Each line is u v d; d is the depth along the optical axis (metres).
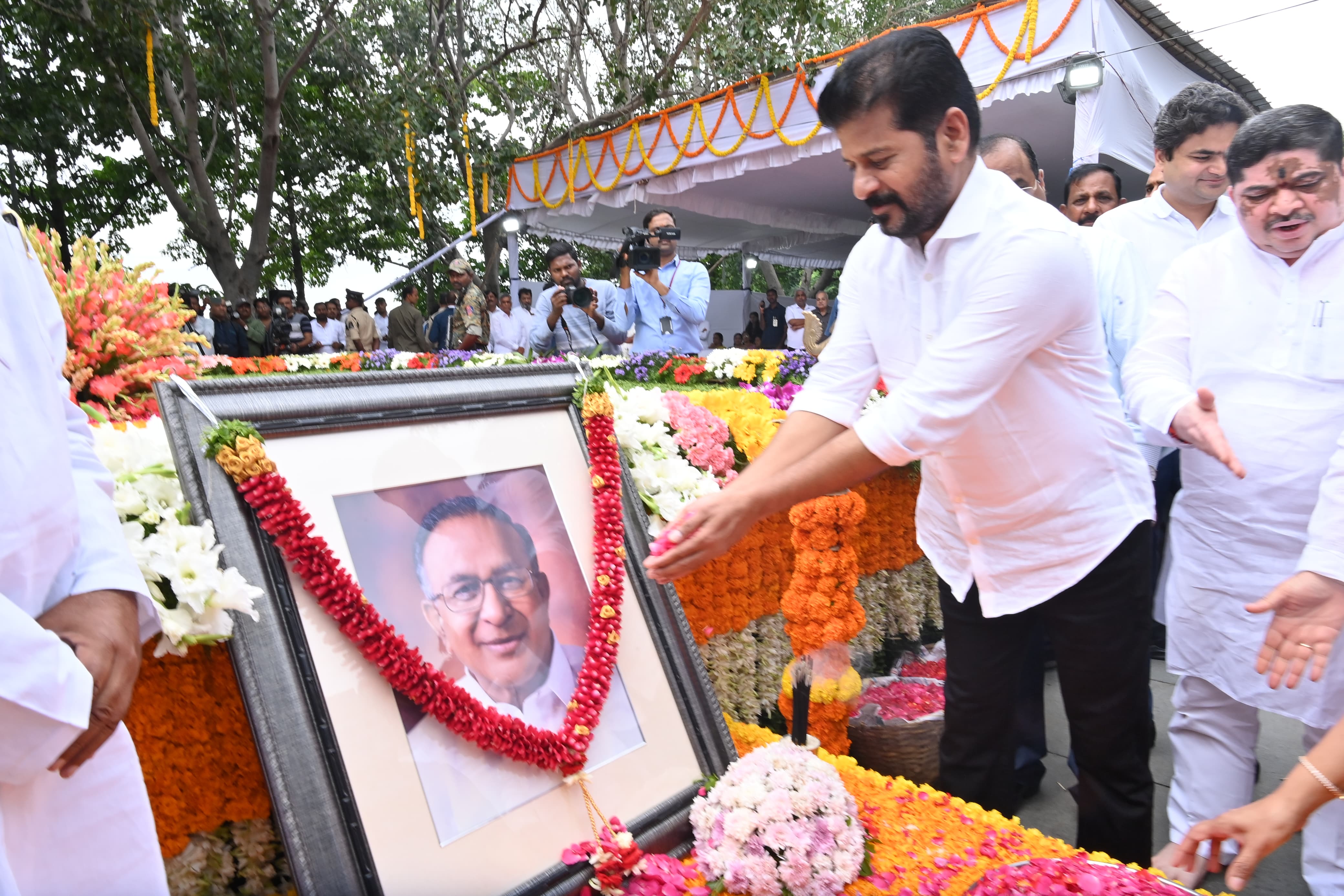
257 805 1.48
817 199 12.80
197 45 16.59
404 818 1.22
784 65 9.22
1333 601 1.49
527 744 1.35
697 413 2.48
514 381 1.64
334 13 16.80
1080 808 1.97
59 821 1.01
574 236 13.91
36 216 20.41
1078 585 1.78
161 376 1.32
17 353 1.00
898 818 1.75
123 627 1.03
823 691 2.22
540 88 19.80
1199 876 2.24
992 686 1.97
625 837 1.37
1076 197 3.38
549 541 1.56
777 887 1.43
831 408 1.89
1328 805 2.07
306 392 1.38
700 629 2.37
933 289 1.69
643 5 14.84
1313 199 1.91
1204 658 2.25
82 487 1.13
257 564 1.23
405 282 15.20
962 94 1.53
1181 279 2.22
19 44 16.95
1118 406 1.81
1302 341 2.01
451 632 1.38
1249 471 2.09
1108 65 6.27
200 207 15.52
